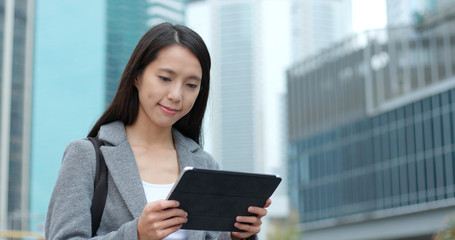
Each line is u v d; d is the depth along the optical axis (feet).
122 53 132.26
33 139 127.65
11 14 113.39
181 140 7.04
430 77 119.44
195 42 6.45
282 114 356.59
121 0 134.62
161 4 135.74
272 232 82.23
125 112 6.75
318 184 140.67
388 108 124.98
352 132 132.57
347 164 132.87
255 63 345.10
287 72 153.17
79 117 131.03
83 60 132.77
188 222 6.00
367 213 126.31
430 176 114.42
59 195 6.19
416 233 116.06
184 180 5.65
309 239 141.69
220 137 342.44
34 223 111.24
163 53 6.34
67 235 5.95
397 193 120.47
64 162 6.37
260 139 340.80
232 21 348.59
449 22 118.62
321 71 143.23
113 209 6.29
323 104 141.59
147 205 5.71
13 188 114.21
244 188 5.96
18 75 114.62
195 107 7.11
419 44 123.65
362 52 131.64
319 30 346.95
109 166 6.37
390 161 122.93
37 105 132.98
